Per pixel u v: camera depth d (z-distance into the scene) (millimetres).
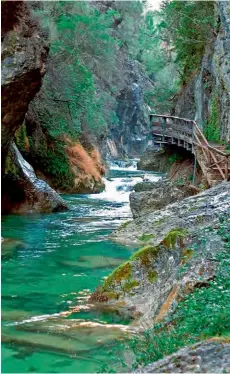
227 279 6227
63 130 23344
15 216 16047
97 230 13773
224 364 4207
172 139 24719
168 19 28203
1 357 5254
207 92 24219
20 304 7156
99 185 25219
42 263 9688
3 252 10641
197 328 5219
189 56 28828
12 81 12242
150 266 7594
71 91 22344
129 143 53750
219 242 7336
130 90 51250
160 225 12156
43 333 5988
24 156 21609
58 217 16172
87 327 6227
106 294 7398
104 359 5242
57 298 7480
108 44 25344
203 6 25859
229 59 20641
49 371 4965
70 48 22328
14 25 12312
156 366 4309
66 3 21812
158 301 6742
